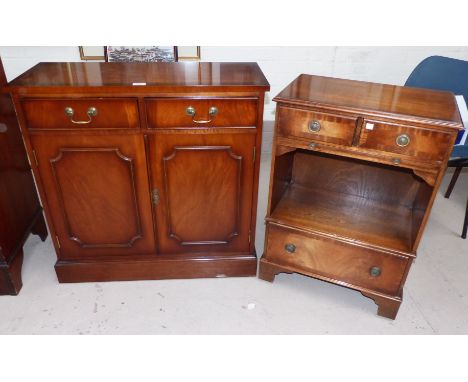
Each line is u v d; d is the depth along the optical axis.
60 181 1.75
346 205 2.04
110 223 1.89
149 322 1.82
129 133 1.65
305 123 1.62
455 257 2.27
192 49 2.71
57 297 1.94
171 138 1.68
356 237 1.79
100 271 2.00
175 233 1.94
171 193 1.82
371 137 1.55
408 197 2.02
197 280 2.06
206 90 1.57
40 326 1.79
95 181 1.77
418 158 1.52
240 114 1.64
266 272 2.04
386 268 1.78
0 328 1.77
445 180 3.03
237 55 2.82
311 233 1.84
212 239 1.97
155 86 1.55
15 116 2.01
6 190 1.91
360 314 1.89
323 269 1.92
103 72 1.75
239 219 1.92
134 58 2.66
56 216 1.85
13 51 2.63
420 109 1.55
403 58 2.92
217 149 1.72
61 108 1.58
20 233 2.03
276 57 2.86
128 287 2.00
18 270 1.96
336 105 1.54
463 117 2.13
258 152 1.74
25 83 1.56
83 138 1.66
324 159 2.09
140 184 1.78
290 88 1.73
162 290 1.99
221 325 1.81
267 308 1.91
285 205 2.00
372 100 1.62
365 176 2.06
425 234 2.44
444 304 1.96
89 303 1.91
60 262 1.96
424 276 2.12
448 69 2.35
